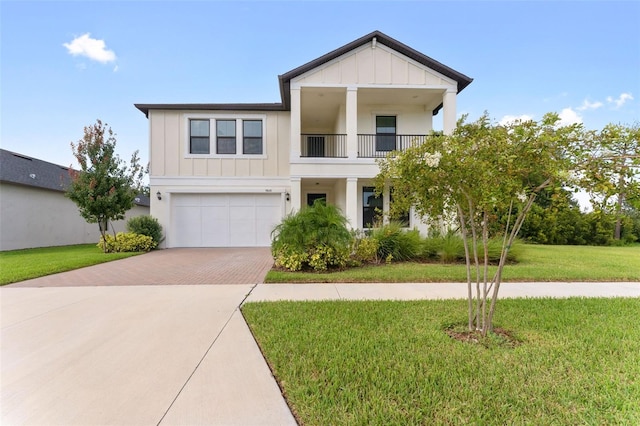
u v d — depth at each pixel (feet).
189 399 8.21
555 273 25.25
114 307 16.52
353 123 40.40
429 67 41.06
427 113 47.44
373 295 19.12
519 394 8.23
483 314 12.44
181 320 14.44
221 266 29.81
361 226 47.24
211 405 7.95
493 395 8.18
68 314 15.30
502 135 11.28
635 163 9.73
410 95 43.45
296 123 40.09
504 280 23.52
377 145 46.98
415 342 11.61
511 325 13.51
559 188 10.65
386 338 11.95
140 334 12.70
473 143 11.28
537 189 11.25
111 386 8.83
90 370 9.74
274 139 47.21
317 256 25.95
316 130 55.67
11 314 15.30
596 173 9.98
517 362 10.01
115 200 39.40
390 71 40.70
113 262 32.42
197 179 46.16
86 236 62.64
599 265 30.25
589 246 61.21
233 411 7.72
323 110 49.03
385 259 31.60
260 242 47.34
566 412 7.49
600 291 20.25
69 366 9.99
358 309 15.85
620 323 13.75
